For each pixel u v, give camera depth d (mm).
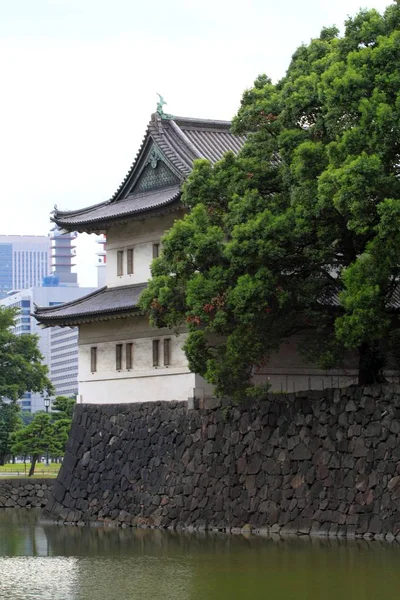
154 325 60844
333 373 67000
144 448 67938
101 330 73812
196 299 55594
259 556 50500
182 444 65250
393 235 48562
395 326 57812
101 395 73375
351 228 49281
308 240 54438
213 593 42031
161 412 67250
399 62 49500
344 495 55562
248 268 55375
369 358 57281
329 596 40469
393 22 52531
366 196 48375
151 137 72375
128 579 46031
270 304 55188
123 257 74562
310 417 57875
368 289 50562
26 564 51438
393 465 53531
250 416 61156
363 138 49344
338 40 54344
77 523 70750
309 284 54906
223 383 57500
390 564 46469
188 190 59750
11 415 111938
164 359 68188
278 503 58688
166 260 58969
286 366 65750
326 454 56781
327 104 50812
